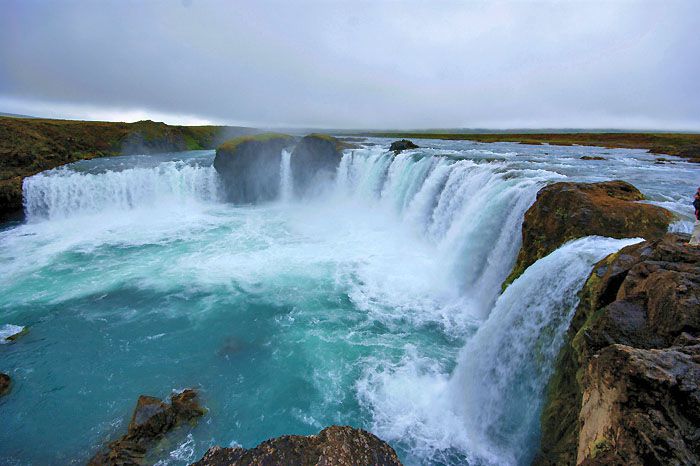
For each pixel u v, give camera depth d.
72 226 27.19
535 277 10.02
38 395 11.12
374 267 19.33
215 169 33.94
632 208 11.53
